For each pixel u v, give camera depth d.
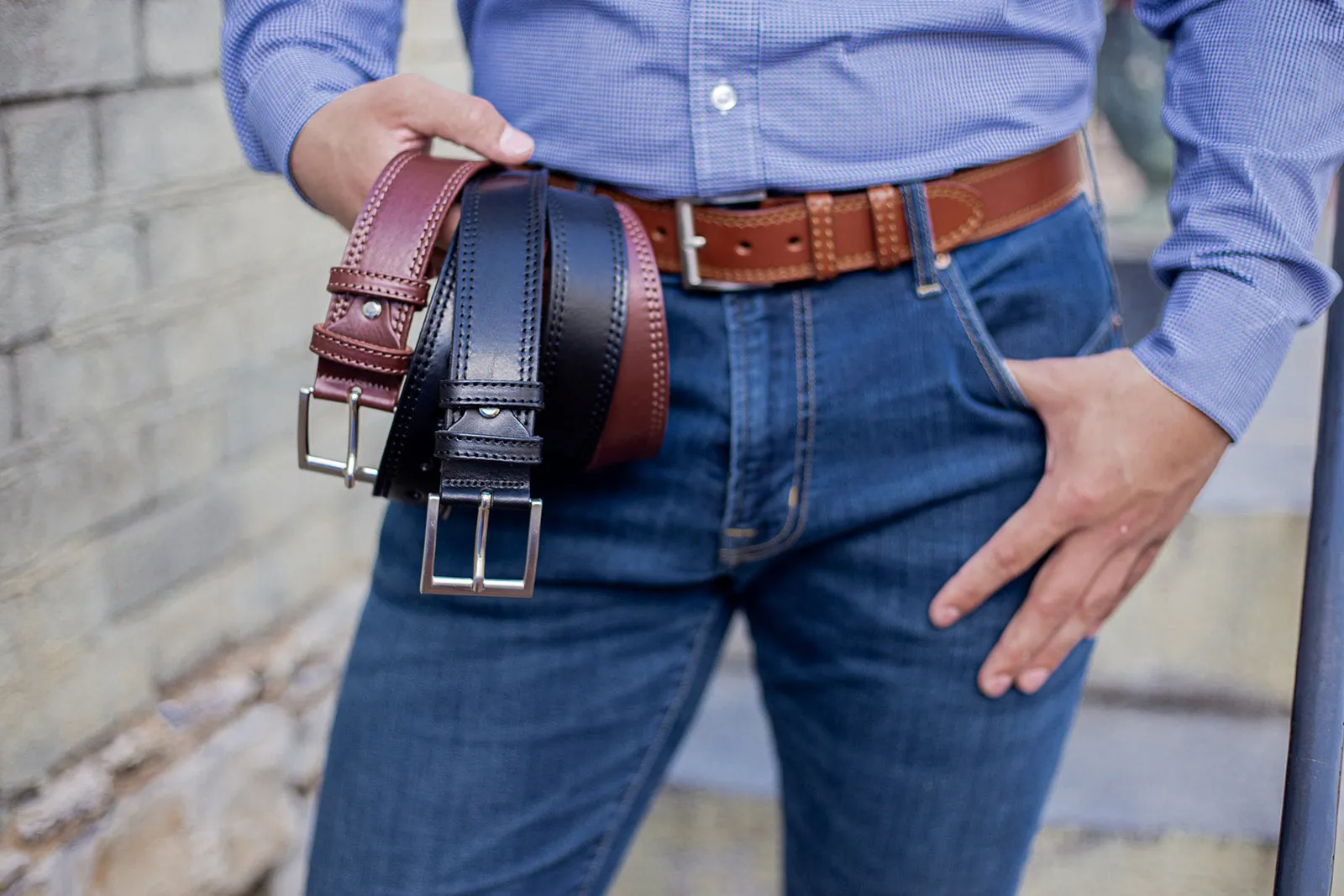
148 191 1.32
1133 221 2.93
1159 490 0.87
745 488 0.87
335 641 1.67
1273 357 0.85
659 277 0.85
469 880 0.91
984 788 0.94
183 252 1.38
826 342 0.86
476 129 0.81
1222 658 1.80
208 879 1.44
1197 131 0.89
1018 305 0.89
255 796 1.51
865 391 0.86
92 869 1.29
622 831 0.99
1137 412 0.85
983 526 0.89
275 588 1.60
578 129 0.86
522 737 0.91
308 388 0.78
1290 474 1.87
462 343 0.74
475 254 0.76
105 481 1.31
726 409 0.87
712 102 0.83
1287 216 0.85
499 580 0.82
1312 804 0.88
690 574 0.91
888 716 0.93
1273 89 0.85
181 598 1.44
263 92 0.88
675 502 0.88
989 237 0.88
